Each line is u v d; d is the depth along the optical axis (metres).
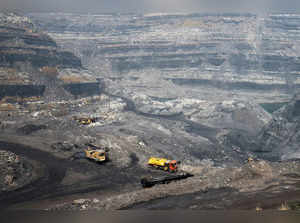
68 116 174.88
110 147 90.81
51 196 49.81
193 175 48.44
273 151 177.88
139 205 33.56
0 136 101.94
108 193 51.25
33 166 68.00
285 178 38.59
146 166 69.69
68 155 78.25
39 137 102.62
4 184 54.56
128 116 196.62
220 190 36.25
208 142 166.62
